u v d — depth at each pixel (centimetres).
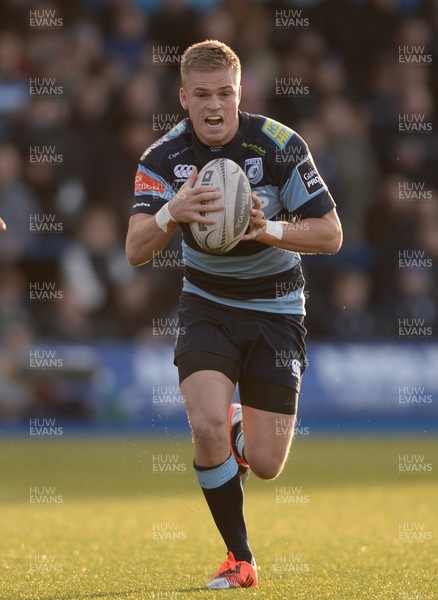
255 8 5759
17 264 4738
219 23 5447
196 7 5656
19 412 4484
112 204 4841
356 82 5806
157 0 5650
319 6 5838
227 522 1605
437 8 6031
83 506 2636
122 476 3281
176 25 5475
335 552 1919
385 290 5128
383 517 2405
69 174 4803
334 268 5072
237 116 1645
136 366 4641
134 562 1811
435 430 4850
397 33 5909
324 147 5109
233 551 1602
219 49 1591
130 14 5491
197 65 1582
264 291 1689
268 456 1677
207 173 1593
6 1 5375
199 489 3009
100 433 4531
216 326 1662
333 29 5838
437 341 5012
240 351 1672
